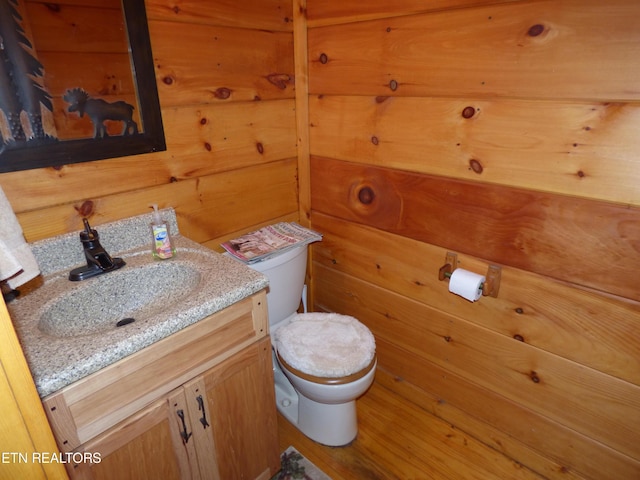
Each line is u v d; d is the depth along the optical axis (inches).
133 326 37.2
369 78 59.6
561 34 41.2
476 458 62.2
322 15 62.0
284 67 66.4
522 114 46.3
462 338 61.6
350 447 64.4
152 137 52.9
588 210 44.4
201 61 55.6
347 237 72.4
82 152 47.4
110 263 47.5
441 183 56.2
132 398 37.4
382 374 76.5
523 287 52.3
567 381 52.1
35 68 42.5
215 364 44.1
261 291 46.4
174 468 43.1
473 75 48.8
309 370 55.9
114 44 47.2
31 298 42.3
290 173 73.3
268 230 70.3
